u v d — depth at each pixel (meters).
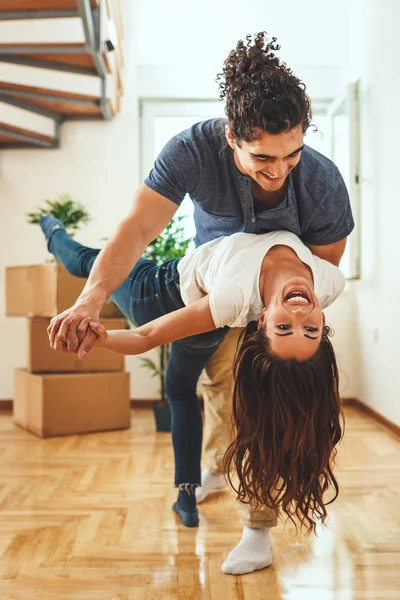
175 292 1.93
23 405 4.12
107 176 4.88
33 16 3.38
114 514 2.38
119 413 4.08
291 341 1.46
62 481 2.85
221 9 5.04
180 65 5.05
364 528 2.20
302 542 2.08
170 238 4.00
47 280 3.83
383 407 4.19
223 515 2.38
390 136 3.93
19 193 4.87
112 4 3.66
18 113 4.84
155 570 1.87
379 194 4.18
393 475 2.89
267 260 1.61
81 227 4.86
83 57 3.72
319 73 5.08
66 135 4.86
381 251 4.17
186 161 1.71
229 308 1.56
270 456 1.52
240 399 1.54
